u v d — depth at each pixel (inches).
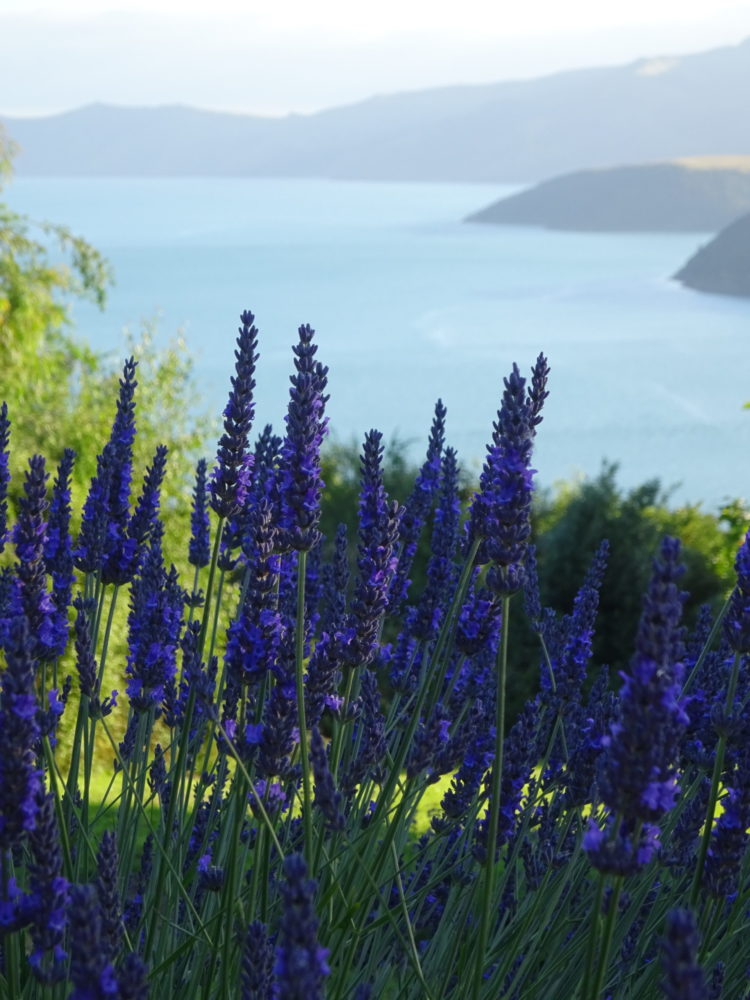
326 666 94.9
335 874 96.2
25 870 96.1
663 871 115.5
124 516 116.0
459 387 5162.4
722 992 93.6
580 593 124.0
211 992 99.8
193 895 116.6
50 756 87.7
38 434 518.0
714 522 598.9
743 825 85.5
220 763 113.7
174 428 595.8
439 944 110.3
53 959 69.0
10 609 93.2
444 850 122.3
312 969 54.0
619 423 4628.4
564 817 113.4
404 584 135.5
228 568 123.1
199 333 6171.3
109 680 336.5
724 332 7111.2
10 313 571.5
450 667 131.5
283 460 93.3
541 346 6496.1
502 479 78.1
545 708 134.8
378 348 6294.3
